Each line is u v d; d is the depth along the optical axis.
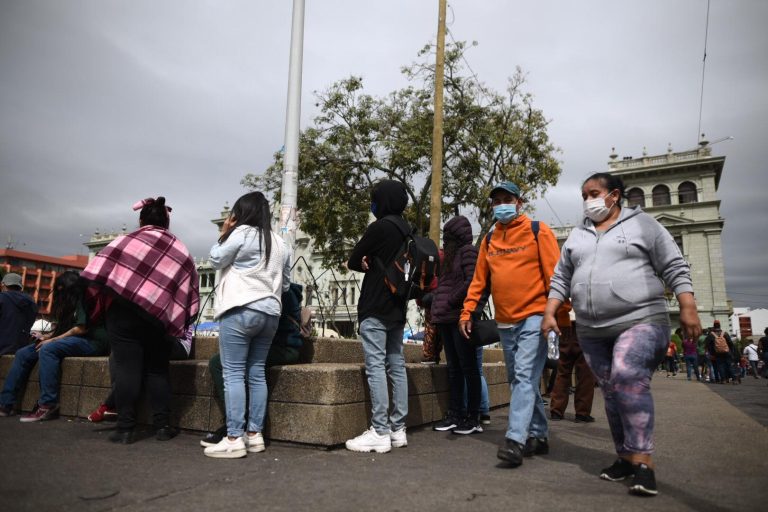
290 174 6.54
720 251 40.28
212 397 4.13
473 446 3.95
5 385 5.04
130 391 3.76
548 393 8.33
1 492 2.41
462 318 3.91
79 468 2.91
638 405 2.69
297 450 3.63
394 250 3.75
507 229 3.71
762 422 5.34
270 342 3.70
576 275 3.11
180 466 3.04
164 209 4.27
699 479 2.94
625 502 2.47
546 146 15.14
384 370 3.71
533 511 2.29
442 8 11.02
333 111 15.35
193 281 4.16
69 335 5.00
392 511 2.26
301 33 6.97
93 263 3.74
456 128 14.75
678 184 42.88
